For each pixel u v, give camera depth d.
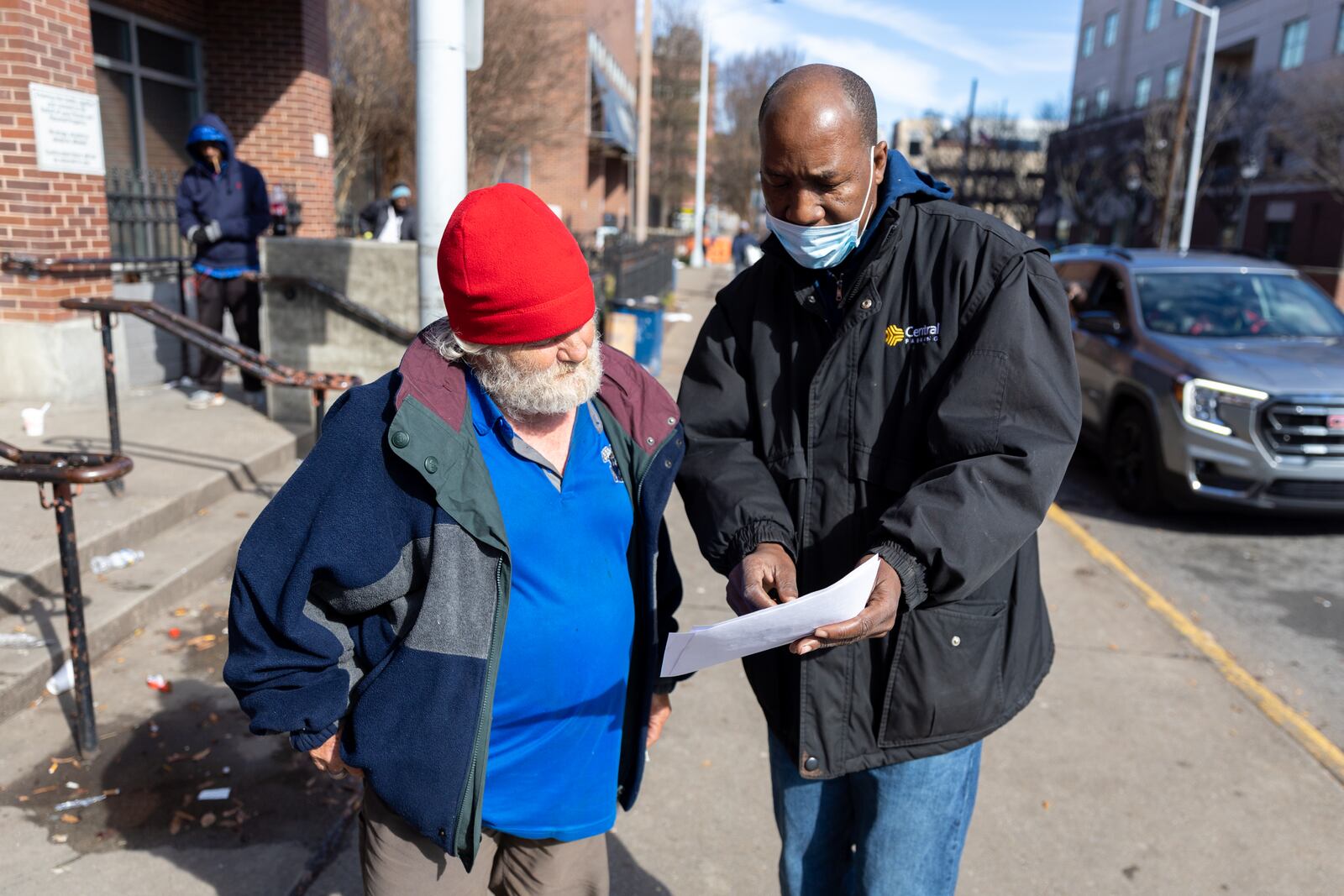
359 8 14.97
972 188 48.50
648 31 20.11
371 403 1.50
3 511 4.39
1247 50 37.59
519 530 1.56
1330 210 29.91
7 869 2.59
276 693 1.51
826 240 1.68
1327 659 4.41
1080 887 2.80
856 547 1.79
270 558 1.49
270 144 10.02
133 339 7.27
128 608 3.86
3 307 6.35
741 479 1.84
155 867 2.64
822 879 2.03
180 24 9.41
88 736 3.08
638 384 1.74
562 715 1.66
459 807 1.53
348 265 6.50
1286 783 3.36
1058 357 1.65
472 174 17.02
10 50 6.04
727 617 4.56
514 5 15.84
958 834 1.88
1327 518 6.59
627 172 41.00
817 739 1.81
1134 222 38.09
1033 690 1.88
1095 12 49.41
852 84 1.62
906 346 1.72
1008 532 1.57
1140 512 6.55
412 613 1.54
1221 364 6.08
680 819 3.06
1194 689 4.02
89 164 6.68
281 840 2.78
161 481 5.02
